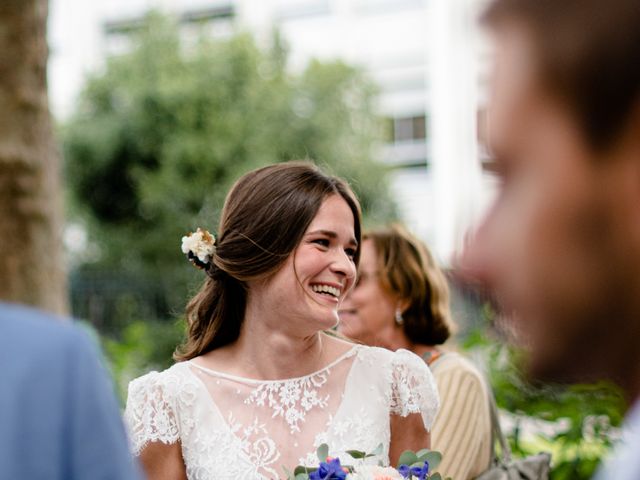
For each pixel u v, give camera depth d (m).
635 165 0.35
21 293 4.13
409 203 15.68
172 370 2.07
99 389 0.80
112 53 14.47
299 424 2.00
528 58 0.36
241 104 13.43
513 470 2.20
